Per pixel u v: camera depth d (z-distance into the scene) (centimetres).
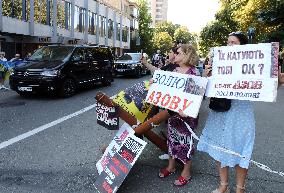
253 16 2584
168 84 382
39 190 396
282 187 429
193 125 414
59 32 3444
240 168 362
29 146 561
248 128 347
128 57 2238
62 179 429
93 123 752
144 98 449
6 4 2559
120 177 380
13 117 798
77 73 1224
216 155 363
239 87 325
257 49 314
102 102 421
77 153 531
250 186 429
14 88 1127
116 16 5522
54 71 1106
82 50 1302
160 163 496
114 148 411
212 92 345
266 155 562
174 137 422
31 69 1107
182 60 400
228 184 427
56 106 976
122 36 5969
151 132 462
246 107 346
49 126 711
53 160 496
